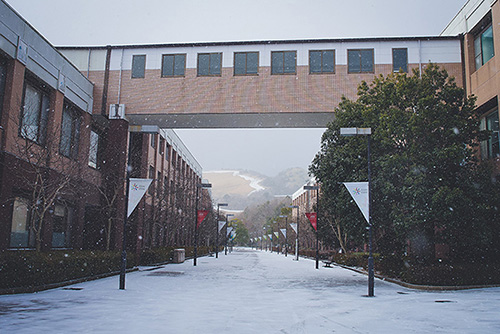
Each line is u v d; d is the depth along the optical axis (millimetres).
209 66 27672
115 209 27312
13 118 18031
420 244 20156
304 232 63188
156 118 28281
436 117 19281
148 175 34875
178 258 36562
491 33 24609
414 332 8859
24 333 8141
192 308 11758
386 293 16047
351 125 21953
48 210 21484
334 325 9547
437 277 18016
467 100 20500
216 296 14570
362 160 21000
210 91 27312
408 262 20344
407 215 18844
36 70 20297
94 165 27750
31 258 14805
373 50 27125
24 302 12211
